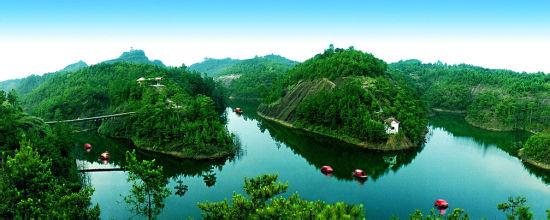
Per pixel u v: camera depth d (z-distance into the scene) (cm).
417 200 7906
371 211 7325
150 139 12031
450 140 14000
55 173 7812
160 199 7125
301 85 18162
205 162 10681
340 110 13888
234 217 5725
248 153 11619
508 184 8969
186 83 19225
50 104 16300
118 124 13912
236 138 12938
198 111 12144
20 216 5541
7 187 5969
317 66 18912
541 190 8600
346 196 8100
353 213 5503
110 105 16300
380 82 15625
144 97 14225
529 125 16525
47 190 6275
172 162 10756
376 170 10031
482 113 18125
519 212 5491
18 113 10494
